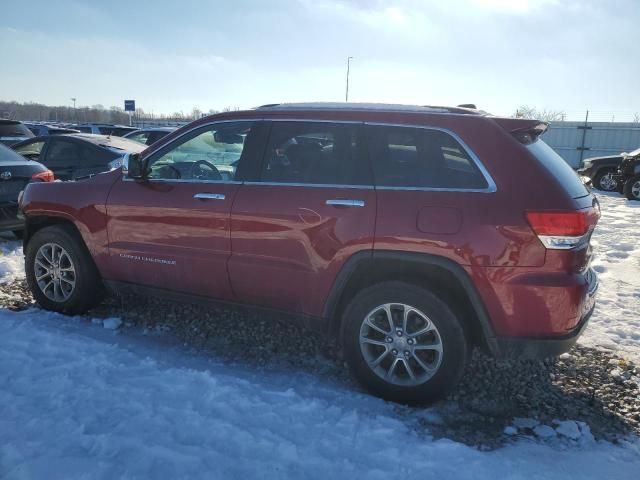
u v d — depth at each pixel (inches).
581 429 123.4
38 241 181.9
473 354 162.1
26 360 140.6
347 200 133.3
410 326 131.6
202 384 132.6
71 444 105.3
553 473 106.0
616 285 237.9
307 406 125.6
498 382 147.0
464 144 128.6
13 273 231.5
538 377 150.5
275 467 102.3
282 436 113.0
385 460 106.9
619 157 647.8
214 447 107.1
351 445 111.4
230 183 149.9
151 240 161.3
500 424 126.0
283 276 141.8
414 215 126.9
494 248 120.9
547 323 120.9
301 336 173.0
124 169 166.1
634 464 111.0
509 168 124.5
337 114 142.2
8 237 308.8
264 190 144.3
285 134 146.7
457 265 123.4
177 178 161.0
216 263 150.2
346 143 139.3
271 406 124.4
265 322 182.7
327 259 135.0
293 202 139.0
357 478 101.0
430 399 130.5
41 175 289.9
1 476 96.3
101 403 120.8
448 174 128.6
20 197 189.6
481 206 123.0
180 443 107.5
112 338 165.6
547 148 139.5
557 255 119.0
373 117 138.4
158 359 150.6
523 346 123.6
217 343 166.6
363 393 137.9
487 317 124.3
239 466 101.8
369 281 138.2
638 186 549.0
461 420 127.3
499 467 106.1
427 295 127.0
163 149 163.6
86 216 171.8
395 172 133.0
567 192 122.1
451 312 126.5
